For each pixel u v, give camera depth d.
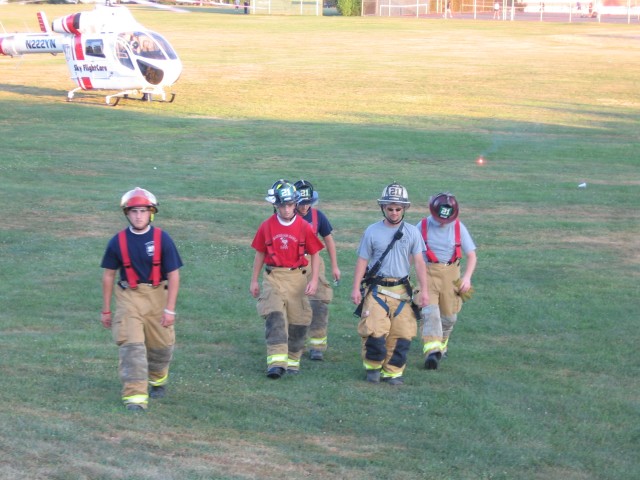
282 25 95.25
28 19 96.25
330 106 45.97
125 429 8.84
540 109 46.41
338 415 9.81
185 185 26.55
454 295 11.80
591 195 26.17
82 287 15.76
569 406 10.30
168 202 23.78
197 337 13.05
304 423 9.51
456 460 8.67
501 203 24.88
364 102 47.53
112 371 11.13
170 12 114.12
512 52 72.31
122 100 46.06
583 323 14.03
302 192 11.98
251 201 24.55
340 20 101.81
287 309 11.35
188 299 15.14
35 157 30.34
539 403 10.41
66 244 18.98
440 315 11.89
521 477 8.37
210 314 14.38
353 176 28.80
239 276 16.89
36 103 44.44
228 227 21.19
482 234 20.91
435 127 40.16
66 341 12.49
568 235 20.98
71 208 22.66
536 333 13.55
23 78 55.22
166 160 31.12
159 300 9.73
